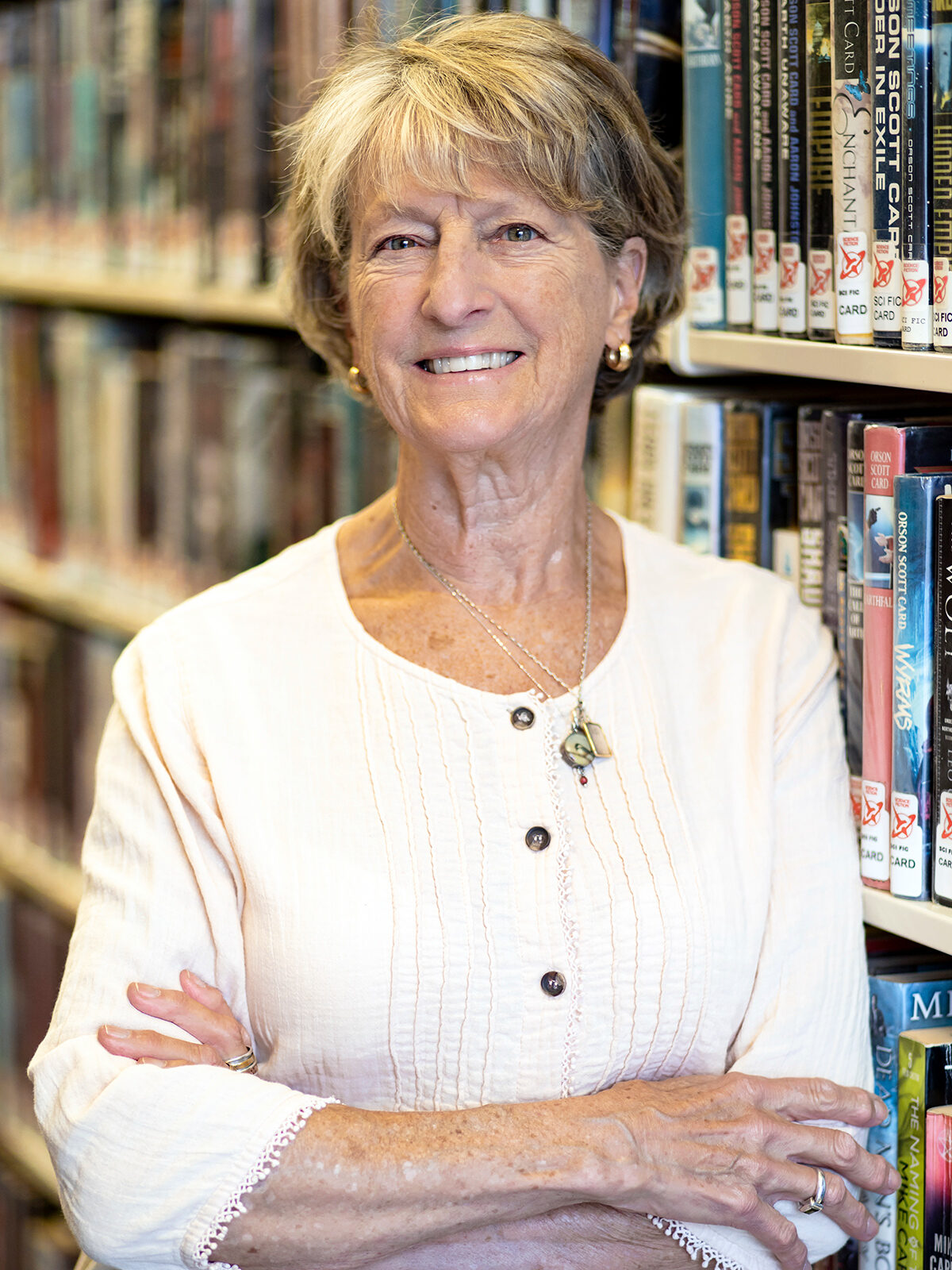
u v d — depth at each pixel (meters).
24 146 2.45
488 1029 1.18
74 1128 1.11
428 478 1.27
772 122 1.28
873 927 1.42
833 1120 1.18
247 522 2.04
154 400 2.20
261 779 1.22
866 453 1.20
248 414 2.01
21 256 2.49
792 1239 1.15
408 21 1.36
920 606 1.16
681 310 1.39
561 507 1.30
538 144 1.17
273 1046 1.22
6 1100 2.63
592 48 1.22
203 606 1.32
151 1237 1.09
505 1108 1.12
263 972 1.20
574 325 1.23
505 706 1.23
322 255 1.37
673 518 1.46
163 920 1.20
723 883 1.22
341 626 1.30
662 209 1.31
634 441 1.52
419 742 1.23
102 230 2.25
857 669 1.27
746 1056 1.20
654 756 1.25
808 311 1.27
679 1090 1.17
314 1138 1.09
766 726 1.27
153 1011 1.17
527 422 1.21
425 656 1.28
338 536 1.40
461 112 1.16
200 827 1.24
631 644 1.30
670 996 1.19
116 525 2.33
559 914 1.18
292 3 1.77
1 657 2.62
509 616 1.30
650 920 1.19
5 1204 2.51
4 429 2.60
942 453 1.18
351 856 1.19
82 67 2.25
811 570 1.34
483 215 1.19
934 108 1.09
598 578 1.36
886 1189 1.18
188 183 2.00
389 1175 1.08
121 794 1.25
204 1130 1.09
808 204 1.25
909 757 1.19
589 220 1.23
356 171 1.23
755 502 1.41
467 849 1.19
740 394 1.49
